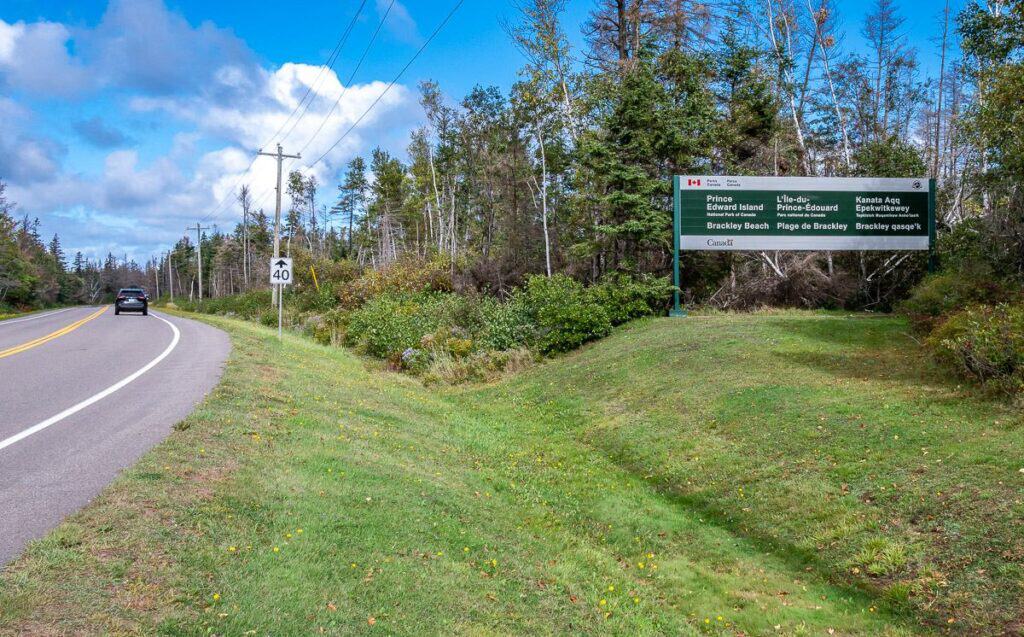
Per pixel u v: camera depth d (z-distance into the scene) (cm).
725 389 1284
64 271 11969
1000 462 745
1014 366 961
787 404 1119
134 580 420
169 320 3428
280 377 1327
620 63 2756
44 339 2112
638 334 2006
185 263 14350
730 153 2844
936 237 2188
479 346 2266
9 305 6750
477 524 724
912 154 2514
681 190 2202
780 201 2189
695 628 590
